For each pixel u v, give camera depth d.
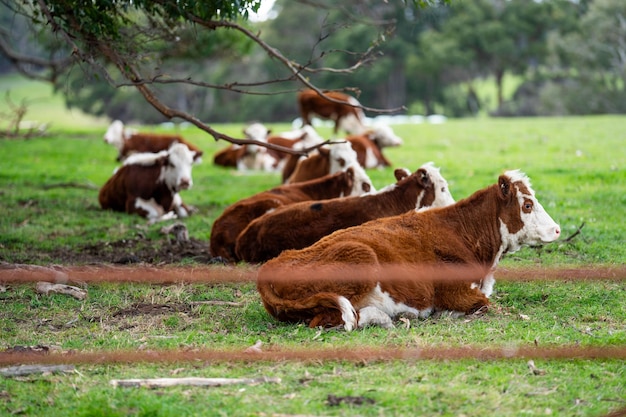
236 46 28.83
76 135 36.03
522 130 33.34
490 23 67.31
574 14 69.19
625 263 13.09
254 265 13.31
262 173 26.16
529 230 10.94
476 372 8.66
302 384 8.37
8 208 19.28
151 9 14.12
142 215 18.70
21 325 10.55
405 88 69.19
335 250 10.09
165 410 7.65
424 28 69.38
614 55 63.91
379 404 7.84
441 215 10.99
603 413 7.68
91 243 15.63
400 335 9.66
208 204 20.14
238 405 7.85
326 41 60.31
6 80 91.81
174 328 10.40
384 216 12.91
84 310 11.16
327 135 33.16
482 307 10.68
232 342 9.64
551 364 8.95
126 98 61.09
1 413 7.95
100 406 7.81
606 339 9.52
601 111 63.44
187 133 36.06
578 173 21.28
